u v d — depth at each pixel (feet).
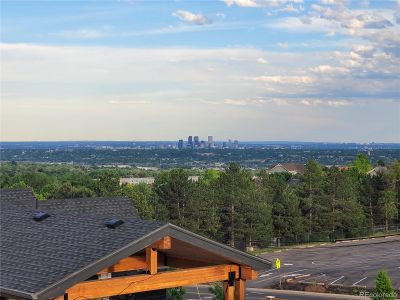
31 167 575.79
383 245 198.08
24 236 44.86
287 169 473.67
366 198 229.45
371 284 133.49
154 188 207.10
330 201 211.61
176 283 42.86
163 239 40.81
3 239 45.11
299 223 202.18
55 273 36.11
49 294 34.55
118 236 40.14
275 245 200.23
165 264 50.19
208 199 183.01
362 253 181.06
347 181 217.36
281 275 146.20
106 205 87.86
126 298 53.98
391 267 155.84
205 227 181.37
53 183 236.43
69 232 43.55
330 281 137.69
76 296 37.83
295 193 215.31
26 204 80.84
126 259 43.32
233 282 46.42
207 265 48.03
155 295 57.26
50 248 40.86
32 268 37.88
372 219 229.45
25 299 35.47
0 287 35.83
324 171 254.06
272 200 201.98
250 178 212.23
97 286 38.75
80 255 38.17
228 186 189.88
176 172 180.86
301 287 131.03
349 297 123.65
